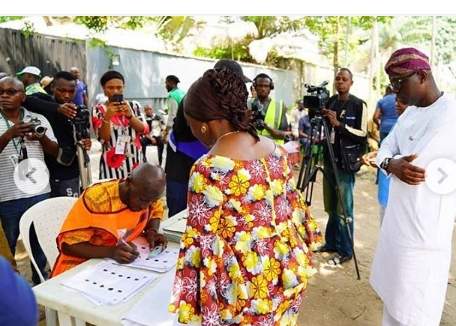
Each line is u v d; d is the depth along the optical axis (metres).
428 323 2.09
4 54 7.65
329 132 3.45
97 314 1.45
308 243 1.48
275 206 1.31
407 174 1.95
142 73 9.95
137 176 1.84
